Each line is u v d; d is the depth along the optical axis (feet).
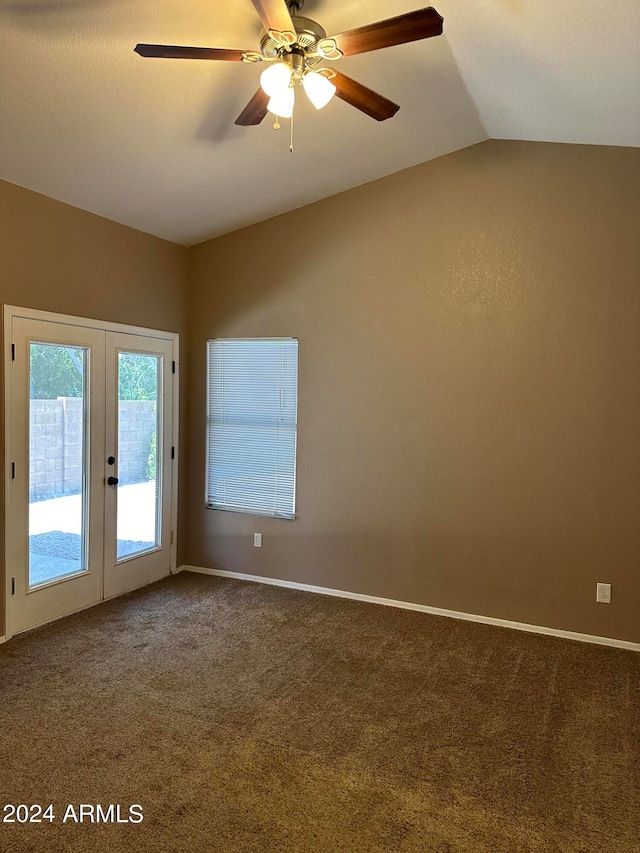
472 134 11.80
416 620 12.71
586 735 8.41
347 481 13.92
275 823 6.56
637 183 11.03
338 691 9.57
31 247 11.30
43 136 9.64
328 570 14.25
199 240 15.23
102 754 7.73
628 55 7.99
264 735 8.27
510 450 12.25
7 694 9.26
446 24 8.18
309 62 7.59
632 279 11.13
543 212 11.77
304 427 14.34
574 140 11.28
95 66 8.15
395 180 13.08
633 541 11.32
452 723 8.68
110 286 13.19
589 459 11.59
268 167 11.87
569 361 11.68
